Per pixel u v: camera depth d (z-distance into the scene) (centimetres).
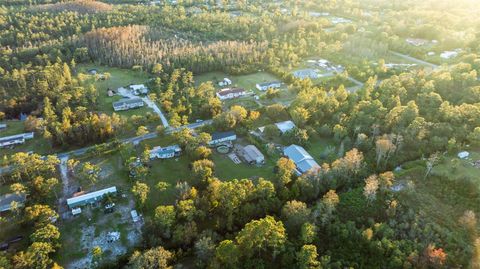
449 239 12556
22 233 13450
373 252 12269
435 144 16925
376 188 14238
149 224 13025
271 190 14150
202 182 15588
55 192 15262
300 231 12875
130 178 16150
